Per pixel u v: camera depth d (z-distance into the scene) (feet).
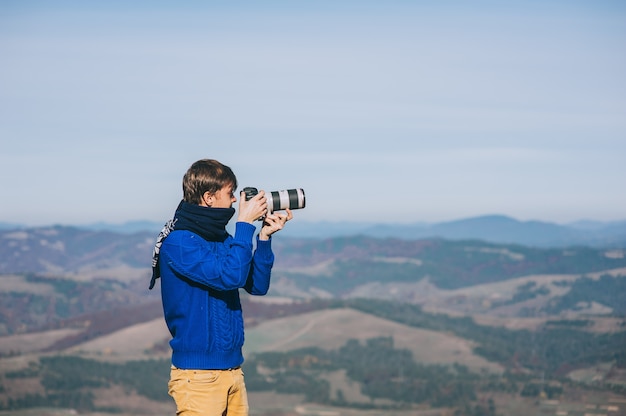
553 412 492.54
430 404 543.80
